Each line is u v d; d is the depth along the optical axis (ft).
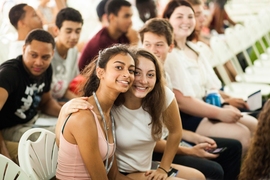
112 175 6.25
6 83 7.45
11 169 5.22
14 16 9.80
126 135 6.27
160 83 6.29
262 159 6.10
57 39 9.95
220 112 8.95
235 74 14.25
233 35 14.52
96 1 15.35
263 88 12.73
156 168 7.20
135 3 13.20
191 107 8.87
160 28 7.91
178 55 9.21
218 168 7.61
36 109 8.77
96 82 5.95
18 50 9.82
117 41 11.44
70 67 10.30
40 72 7.93
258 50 17.37
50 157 6.26
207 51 12.64
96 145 5.49
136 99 6.24
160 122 6.38
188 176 6.92
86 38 14.85
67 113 5.53
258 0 23.49
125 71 5.57
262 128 6.15
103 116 5.72
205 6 17.85
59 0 12.62
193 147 7.87
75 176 5.68
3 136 8.10
